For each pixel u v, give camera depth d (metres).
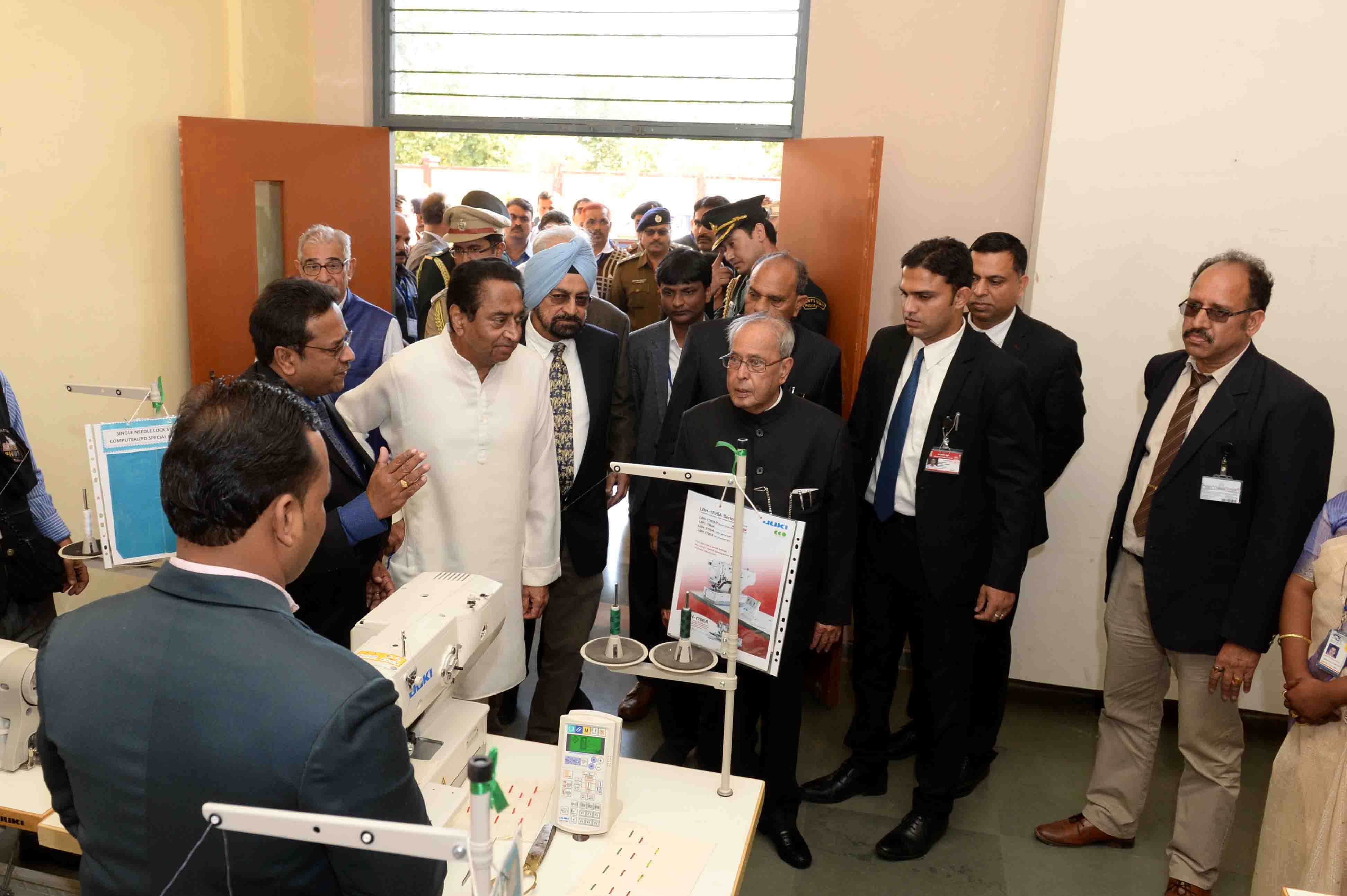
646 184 10.49
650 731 3.19
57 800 1.06
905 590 2.60
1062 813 2.83
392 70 4.05
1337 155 2.91
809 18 3.55
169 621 0.94
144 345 3.54
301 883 0.93
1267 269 3.02
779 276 2.77
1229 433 2.16
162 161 3.53
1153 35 2.98
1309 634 1.96
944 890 2.46
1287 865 1.86
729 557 1.76
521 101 3.98
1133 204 3.09
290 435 0.98
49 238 3.13
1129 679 2.51
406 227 5.55
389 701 0.95
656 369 3.15
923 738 2.68
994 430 2.43
